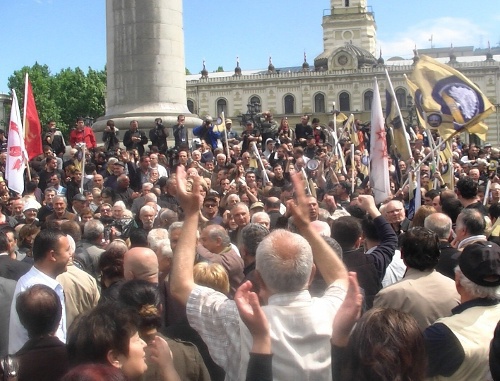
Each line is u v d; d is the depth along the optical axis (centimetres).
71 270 708
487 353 436
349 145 2303
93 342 376
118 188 1539
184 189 456
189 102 10306
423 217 841
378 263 697
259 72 10725
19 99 10269
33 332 478
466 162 2312
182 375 477
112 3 2336
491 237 764
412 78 1375
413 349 325
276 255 406
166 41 2328
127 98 2314
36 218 1276
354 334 334
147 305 459
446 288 552
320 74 9912
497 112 9469
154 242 809
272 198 1195
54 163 1791
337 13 11312
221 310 426
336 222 703
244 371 403
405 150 1518
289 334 394
